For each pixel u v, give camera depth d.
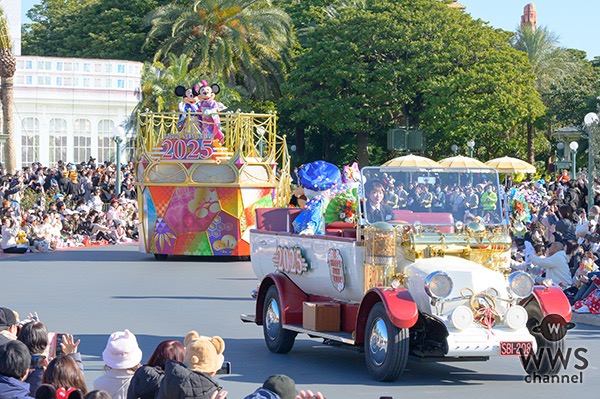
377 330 13.69
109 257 35.91
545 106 84.50
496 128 73.38
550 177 67.19
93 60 65.88
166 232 34.84
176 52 80.88
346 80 75.31
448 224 14.32
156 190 35.03
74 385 9.30
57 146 65.00
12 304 22.42
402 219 14.30
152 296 24.17
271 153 35.53
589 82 87.25
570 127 81.25
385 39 74.12
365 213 14.27
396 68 73.81
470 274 13.35
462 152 78.75
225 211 34.59
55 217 39.94
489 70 73.75
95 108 65.94
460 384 13.76
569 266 21.73
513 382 13.98
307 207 15.80
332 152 84.88
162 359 9.80
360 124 74.31
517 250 25.23
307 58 76.00
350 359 15.81
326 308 14.96
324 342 15.88
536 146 86.06
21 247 37.28
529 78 76.56
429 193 14.53
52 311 21.25
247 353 16.28
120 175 49.56
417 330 13.74
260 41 80.19
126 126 66.81
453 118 73.00
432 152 79.69
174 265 33.03
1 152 63.50
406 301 13.25
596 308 19.53
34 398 9.37
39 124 64.62
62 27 97.38
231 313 21.14
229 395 12.90
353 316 14.73
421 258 13.98
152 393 9.54
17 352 9.53
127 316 20.55
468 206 14.56
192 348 9.44
